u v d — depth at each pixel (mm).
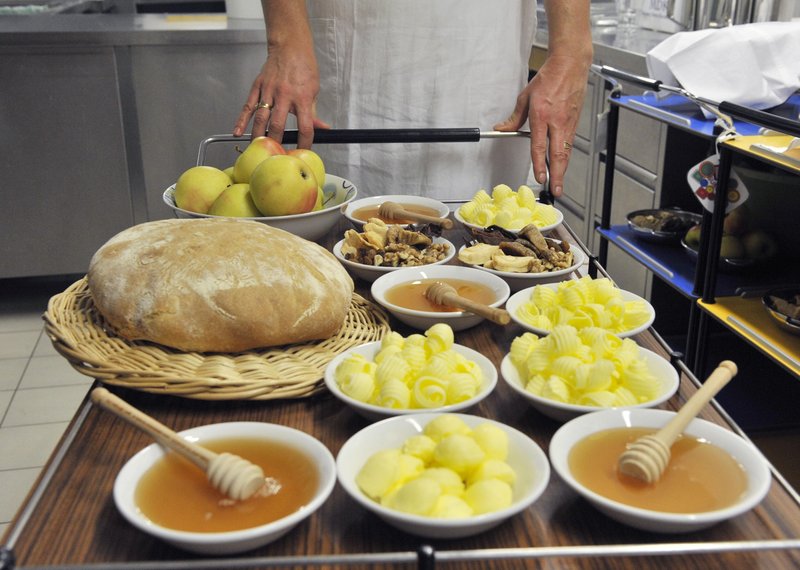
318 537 709
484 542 701
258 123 1566
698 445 789
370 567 675
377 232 1339
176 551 688
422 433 797
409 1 1770
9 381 2717
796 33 2320
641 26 3365
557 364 889
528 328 1041
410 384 891
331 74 1883
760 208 2293
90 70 2984
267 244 1068
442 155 1882
